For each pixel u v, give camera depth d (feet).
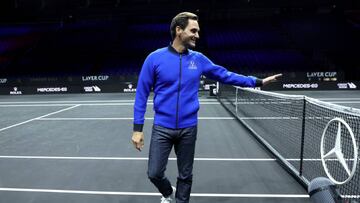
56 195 13.87
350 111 10.73
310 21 96.73
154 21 107.14
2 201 13.32
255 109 35.60
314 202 6.45
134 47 91.61
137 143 9.54
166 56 9.23
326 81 65.00
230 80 9.79
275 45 87.76
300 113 21.49
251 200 13.08
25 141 24.44
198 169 17.01
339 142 10.38
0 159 19.47
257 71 75.41
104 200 13.26
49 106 47.57
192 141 9.85
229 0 97.96
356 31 90.02
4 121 34.12
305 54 83.05
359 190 10.31
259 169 16.85
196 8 99.35
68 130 28.63
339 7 96.84
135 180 15.57
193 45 9.24
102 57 87.76
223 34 95.30
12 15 104.22
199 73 9.53
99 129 28.84
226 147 21.43
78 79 69.67
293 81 65.57
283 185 14.61
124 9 101.96
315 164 15.57
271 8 99.96
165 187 10.37
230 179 15.47
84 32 102.22
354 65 76.89
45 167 17.80
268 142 21.03
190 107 9.57
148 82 9.37
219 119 32.71
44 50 93.45
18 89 69.87
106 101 53.16
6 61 87.92
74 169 17.39
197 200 13.15
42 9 103.55
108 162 18.62
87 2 102.58
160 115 9.61
